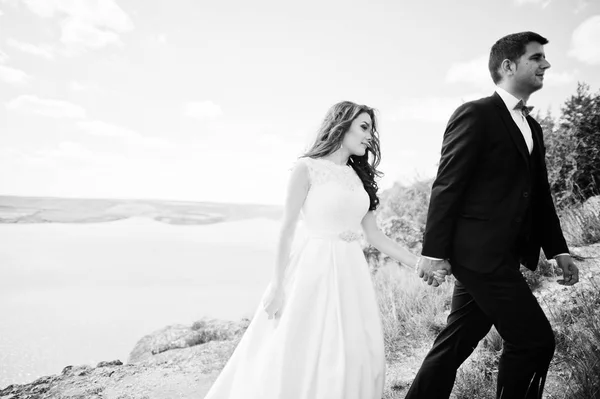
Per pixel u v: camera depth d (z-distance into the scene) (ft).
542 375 6.70
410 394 7.52
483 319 7.48
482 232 7.04
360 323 7.55
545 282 13.24
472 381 9.27
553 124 22.43
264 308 7.78
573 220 16.94
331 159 8.58
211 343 16.49
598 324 9.62
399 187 27.94
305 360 7.17
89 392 11.55
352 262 8.01
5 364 19.75
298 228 9.39
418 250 20.47
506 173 7.11
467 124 7.18
